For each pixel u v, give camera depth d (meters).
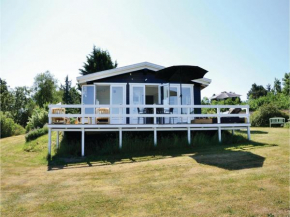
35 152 10.55
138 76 13.23
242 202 4.08
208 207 3.98
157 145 9.85
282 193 4.35
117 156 8.90
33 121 19.52
